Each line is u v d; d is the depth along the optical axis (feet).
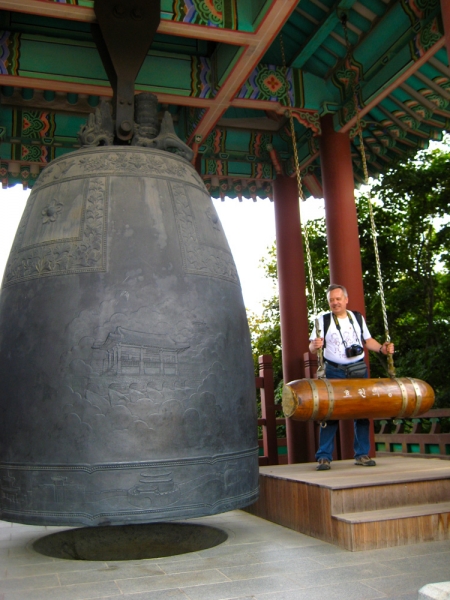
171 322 13.03
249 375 14.64
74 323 12.74
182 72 26.18
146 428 12.33
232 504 13.21
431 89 27.25
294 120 32.94
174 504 12.31
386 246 62.85
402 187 60.49
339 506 14.92
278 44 28.27
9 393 13.06
